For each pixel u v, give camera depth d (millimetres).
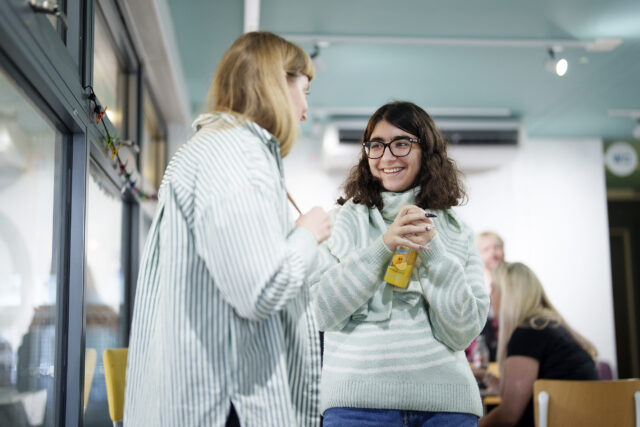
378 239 1652
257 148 1195
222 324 1158
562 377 2557
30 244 1688
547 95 6145
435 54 5199
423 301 1683
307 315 1313
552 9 4430
